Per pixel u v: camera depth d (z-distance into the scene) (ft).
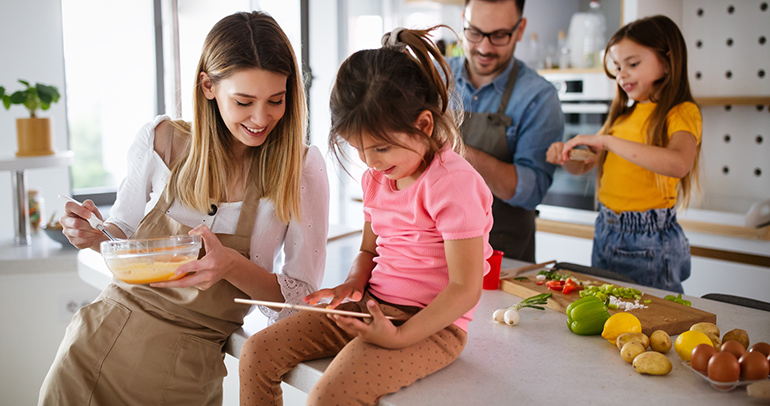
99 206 10.72
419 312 3.51
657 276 7.39
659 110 7.14
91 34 11.69
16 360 7.73
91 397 4.32
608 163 7.79
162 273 3.89
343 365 3.40
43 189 9.79
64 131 9.83
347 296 3.92
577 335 4.43
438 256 3.81
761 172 9.83
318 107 12.98
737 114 10.00
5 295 7.59
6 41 9.23
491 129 8.40
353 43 12.73
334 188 13.03
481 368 3.82
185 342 4.36
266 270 4.64
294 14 12.03
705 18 10.09
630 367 3.85
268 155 4.67
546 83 8.18
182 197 4.61
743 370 3.49
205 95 4.53
